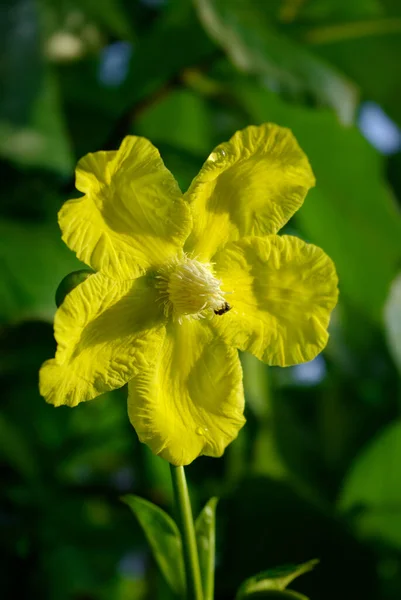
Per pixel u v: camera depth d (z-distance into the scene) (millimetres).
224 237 551
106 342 533
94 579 738
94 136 730
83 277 524
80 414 729
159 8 753
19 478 674
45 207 659
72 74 735
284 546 676
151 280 545
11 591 651
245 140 534
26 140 646
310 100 677
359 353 767
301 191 545
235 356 547
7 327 630
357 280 757
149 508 542
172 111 738
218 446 538
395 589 696
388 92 742
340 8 716
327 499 746
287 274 548
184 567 525
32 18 663
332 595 673
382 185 720
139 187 527
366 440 768
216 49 692
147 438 528
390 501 699
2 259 630
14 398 691
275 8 717
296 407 799
